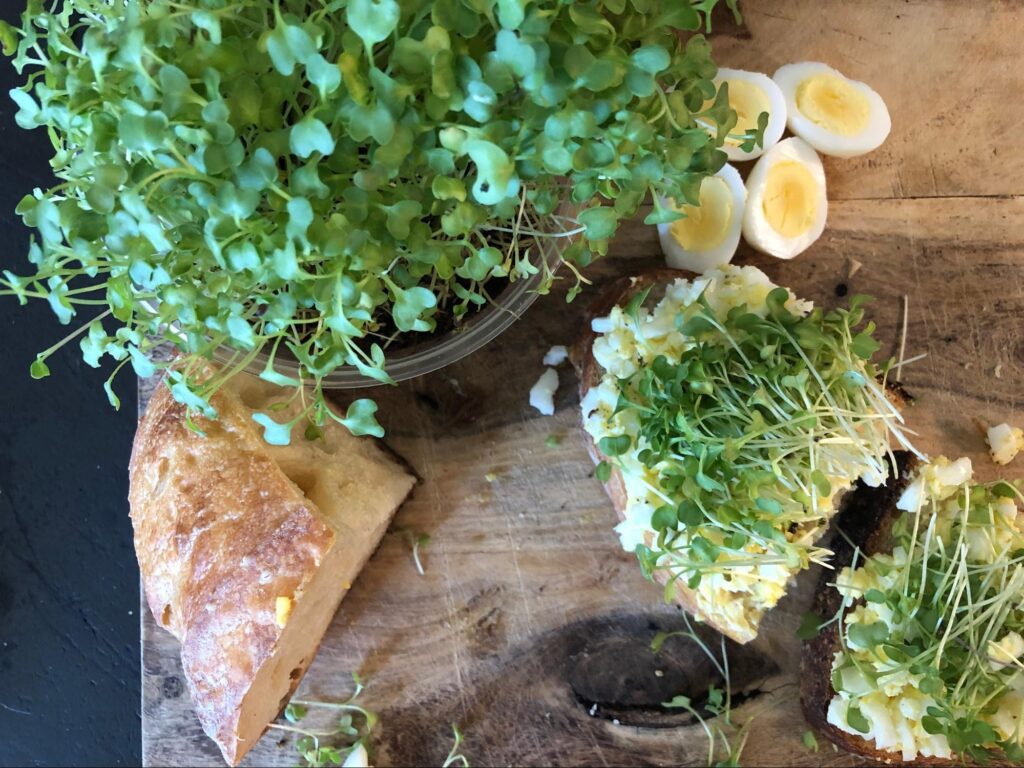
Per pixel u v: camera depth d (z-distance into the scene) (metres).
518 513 0.22
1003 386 0.22
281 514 0.19
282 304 0.13
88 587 0.25
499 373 0.23
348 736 0.23
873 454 0.19
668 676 0.22
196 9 0.12
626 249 0.22
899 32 0.22
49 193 0.13
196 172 0.12
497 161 0.12
